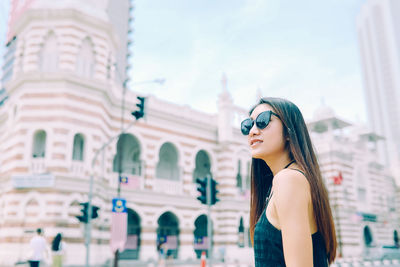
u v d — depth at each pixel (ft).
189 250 76.74
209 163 92.99
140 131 74.43
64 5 65.62
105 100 66.08
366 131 135.74
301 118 5.08
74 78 60.44
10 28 75.15
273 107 5.02
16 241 54.49
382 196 123.95
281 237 4.29
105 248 63.41
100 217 62.08
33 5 67.77
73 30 64.54
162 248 67.77
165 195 74.95
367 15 393.09
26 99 59.67
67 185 56.75
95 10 68.74
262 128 4.91
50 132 58.29
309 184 4.39
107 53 69.31
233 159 88.58
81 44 65.51
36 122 58.85
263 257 4.40
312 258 3.98
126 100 73.00
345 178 106.52
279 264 4.26
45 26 64.90
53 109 59.16
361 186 115.14
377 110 367.04
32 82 60.13
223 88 90.74
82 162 59.82
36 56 63.77
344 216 102.42
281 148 4.92
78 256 55.36
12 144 59.98
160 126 78.07
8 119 65.10
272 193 4.88
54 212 54.80
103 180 64.44
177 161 82.69
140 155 73.97
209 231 31.71
